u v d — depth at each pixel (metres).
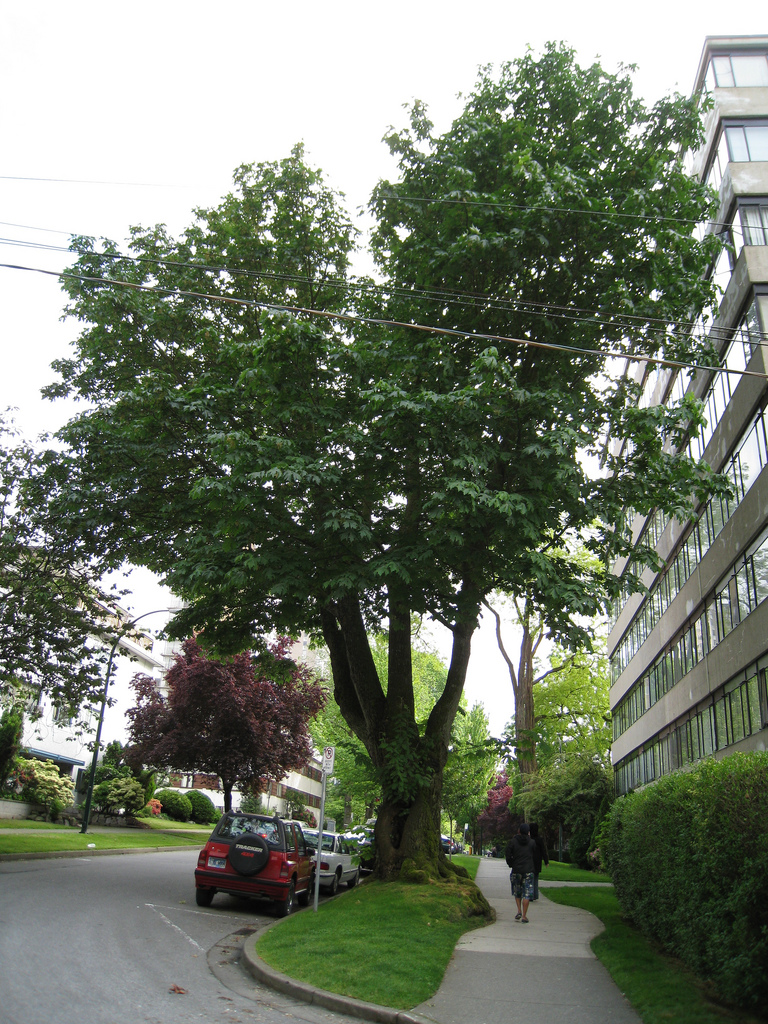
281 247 17.11
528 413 13.37
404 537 13.95
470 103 16.00
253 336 17.78
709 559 22.30
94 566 18.58
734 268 20.02
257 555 13.51
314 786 75.38
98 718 21.84
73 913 11.26
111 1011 6.63
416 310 15.04
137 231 18.11
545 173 14.02
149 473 16.11
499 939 11.48
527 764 38.03
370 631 19.52
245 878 13.90
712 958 7.92
